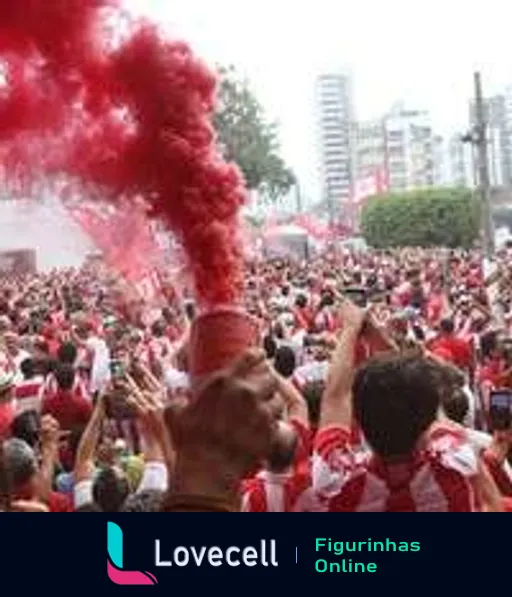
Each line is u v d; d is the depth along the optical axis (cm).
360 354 477
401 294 2514
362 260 5188
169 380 956
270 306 2103
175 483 323
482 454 524
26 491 551
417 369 362
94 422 595
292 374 1050
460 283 3084
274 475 431
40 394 1101
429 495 356
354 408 370
